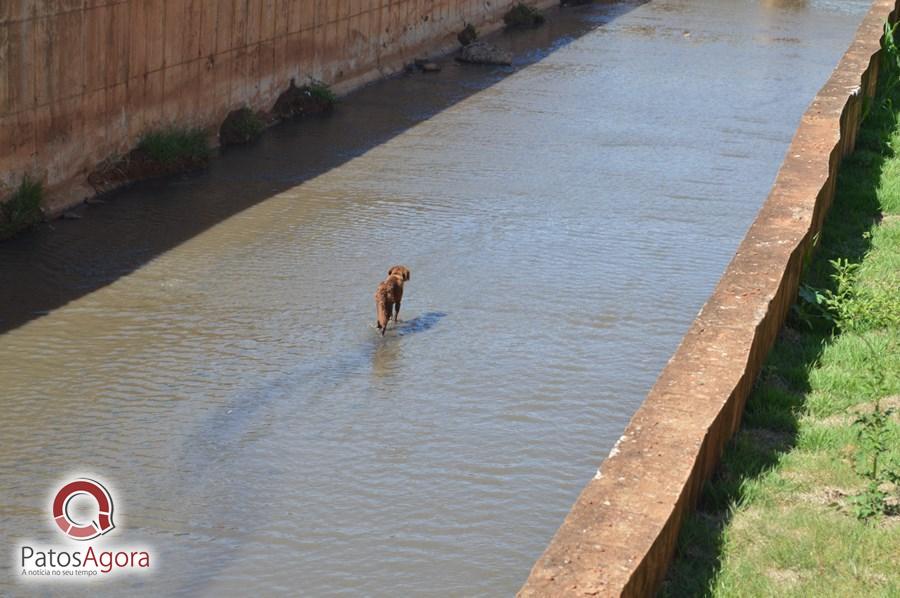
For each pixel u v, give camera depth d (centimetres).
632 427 696
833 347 970
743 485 733
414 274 1392
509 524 883
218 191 1703
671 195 1748
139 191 1689
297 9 2211
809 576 643
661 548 599
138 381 1101
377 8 2547
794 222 1060
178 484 926
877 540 676
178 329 1218
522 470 963
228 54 1994
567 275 1405
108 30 1661
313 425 1027
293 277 1370
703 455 695
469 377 1129
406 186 1753
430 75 2625
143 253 1435
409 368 1144
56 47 1552
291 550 840
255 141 2008
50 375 1105
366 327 1238
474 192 1731
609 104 2358
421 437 1012
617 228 1588
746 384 823
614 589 537
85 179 1648
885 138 1689
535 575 547
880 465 765
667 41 3081
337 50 2395
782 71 2727
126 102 1731
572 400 1091
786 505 723
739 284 922
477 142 2031
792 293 1020
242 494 913
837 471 762
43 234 1495
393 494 920
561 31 3225
